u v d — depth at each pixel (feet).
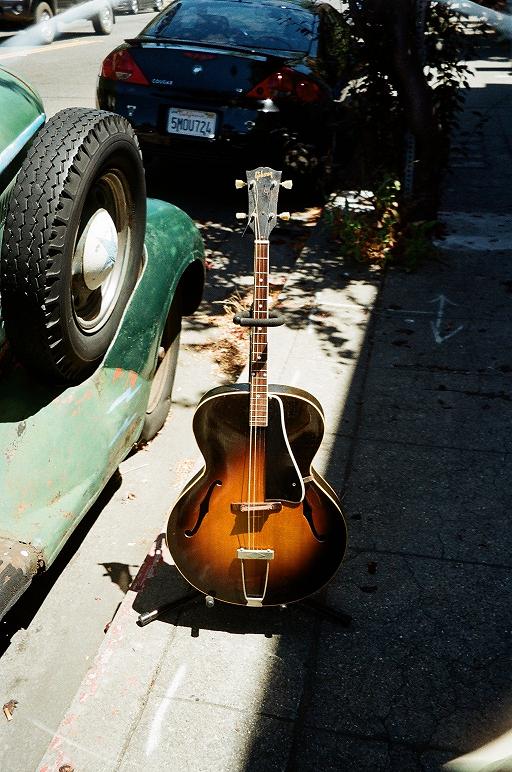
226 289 19.80
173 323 13.52
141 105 23.39
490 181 27.91
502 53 54.39
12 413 8.71
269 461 8.76
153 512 12.28
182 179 27.58
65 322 8.53
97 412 9.86
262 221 8.66
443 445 13.16
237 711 8.48
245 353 17.02
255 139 23.04
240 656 9.12
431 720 8.41
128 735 8.23
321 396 14.60
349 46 20.84
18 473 8.43
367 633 9.47
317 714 8.46
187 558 9.18
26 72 45.60
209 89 22.97
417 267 20.29
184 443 13.96
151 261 11.71
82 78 43.70
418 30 19.60
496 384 15.03
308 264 20.71
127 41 24.88
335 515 8.96
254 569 9.11
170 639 9.34
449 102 20.77
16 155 8.72
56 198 8.15
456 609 9.86
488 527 11.28
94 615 10.37
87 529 11.87
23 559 7.90
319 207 25.68
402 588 10.16
